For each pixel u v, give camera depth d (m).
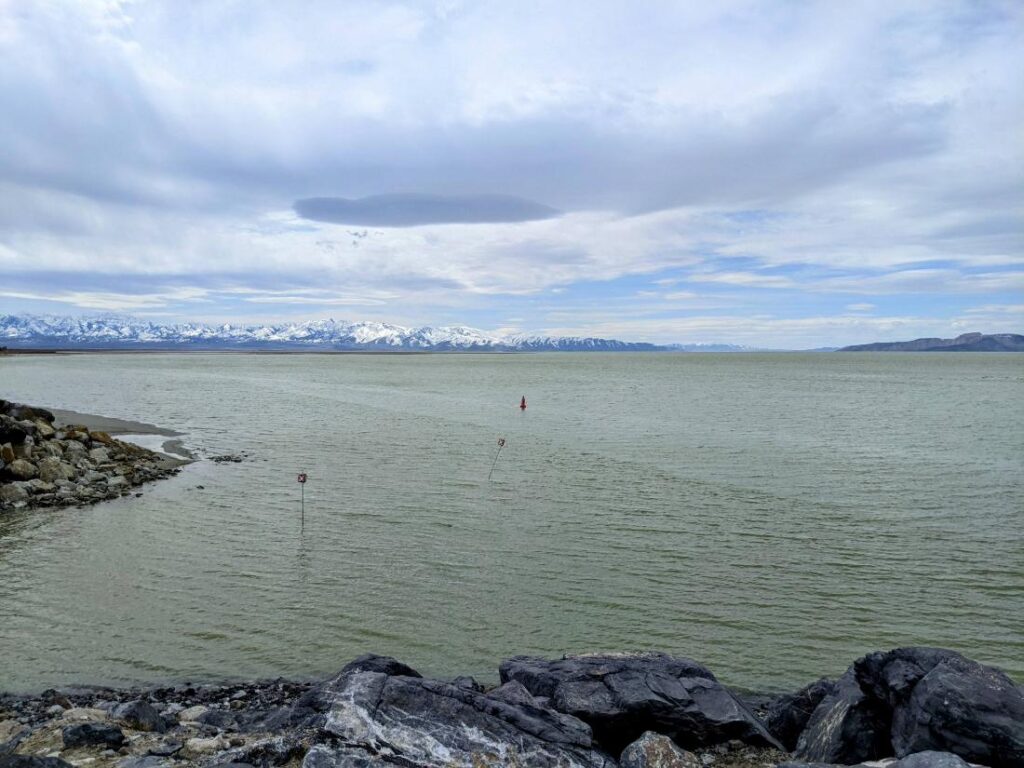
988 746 8.95
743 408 75.25
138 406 74.44
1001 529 26.23
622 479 35.19
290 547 23.42
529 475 36.19
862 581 20.69
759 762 10.63
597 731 11.15
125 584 19.88
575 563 22.06
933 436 52.34
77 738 10.38
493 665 15.46
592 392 101.38
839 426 58.62
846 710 10.66
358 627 17.23
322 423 59.81
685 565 21.98
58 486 31.30
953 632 17.34
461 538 24.64
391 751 8.98
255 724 11.52
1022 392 103.06
